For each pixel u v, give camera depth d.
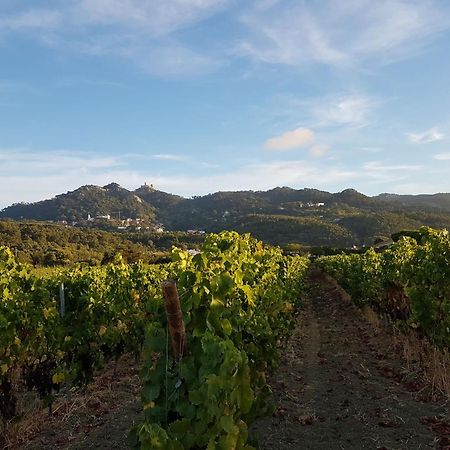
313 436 5.18
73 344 6.67
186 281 3.84
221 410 2.76
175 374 3.24
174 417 3.24
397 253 10.45
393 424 5.43
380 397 6.52
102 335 7.55
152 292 9.54
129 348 8.86
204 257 4.21
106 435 5.36
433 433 5.13
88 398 6.70
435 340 7.04
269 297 7.29
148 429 2.52
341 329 13.50
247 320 4.95
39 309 6.19
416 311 7.53
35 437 5.42
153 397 3.25
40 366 6.00
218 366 2.98
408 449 4.77
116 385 7.44
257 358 5.45
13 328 5.59
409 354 8.41
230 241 5.61
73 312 7.09
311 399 6.57
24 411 5.90
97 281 8.03
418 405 6.05
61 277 7.77
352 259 20.30
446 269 7.04
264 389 4.60
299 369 8.44
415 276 7.96
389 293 10.75
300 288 17.41
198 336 3.45
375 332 12.03
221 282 3.77
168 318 3.17
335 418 5.75
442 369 6.79
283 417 5.73
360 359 9.19
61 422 5.82
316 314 17.69
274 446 4.90
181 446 2.64
